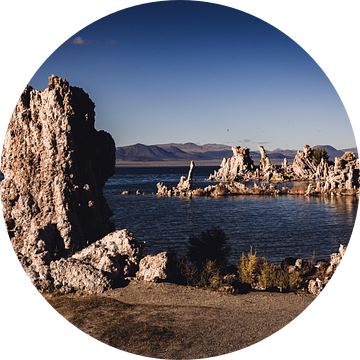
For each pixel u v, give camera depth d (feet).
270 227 144.97
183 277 59.36
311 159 474.90
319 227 144.15
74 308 45.75
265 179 447.42
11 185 68.33
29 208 66.08
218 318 43.09
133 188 368.68
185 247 106.63
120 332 38.45
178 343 36.45
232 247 106.93
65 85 69.26
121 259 59.36
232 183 311.06
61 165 66.49
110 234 62.39
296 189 297.74
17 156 68.13
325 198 256.11
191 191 293.43
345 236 125.49
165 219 168.25
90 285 53.26
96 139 76.33
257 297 51.88
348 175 280.72
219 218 170.40
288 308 46.98
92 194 70.23
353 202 228.22
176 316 43.70
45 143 66.80
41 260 56.80
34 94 68.90
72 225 65.51
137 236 126.93
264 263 63.57
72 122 68.69
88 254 59.41
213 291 53.88
